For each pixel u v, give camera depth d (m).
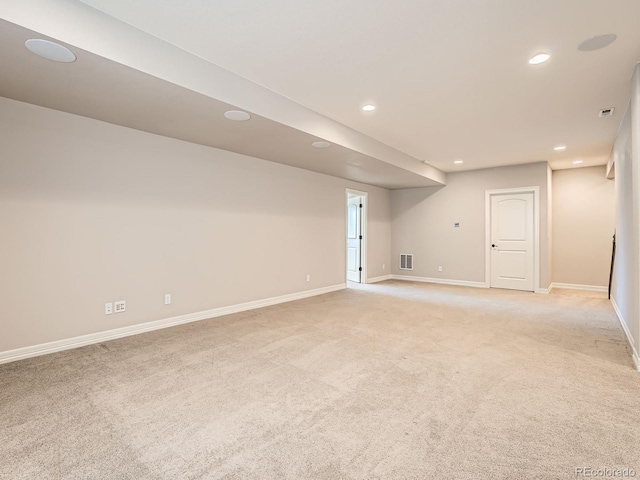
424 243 7.80
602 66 2.79
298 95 3.40
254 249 4.96
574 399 2.27
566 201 6.84
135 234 3.67
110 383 2.47
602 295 6.06
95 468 1.59
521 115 3.89
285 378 2.57
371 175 6.35
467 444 1.78
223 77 2.87
